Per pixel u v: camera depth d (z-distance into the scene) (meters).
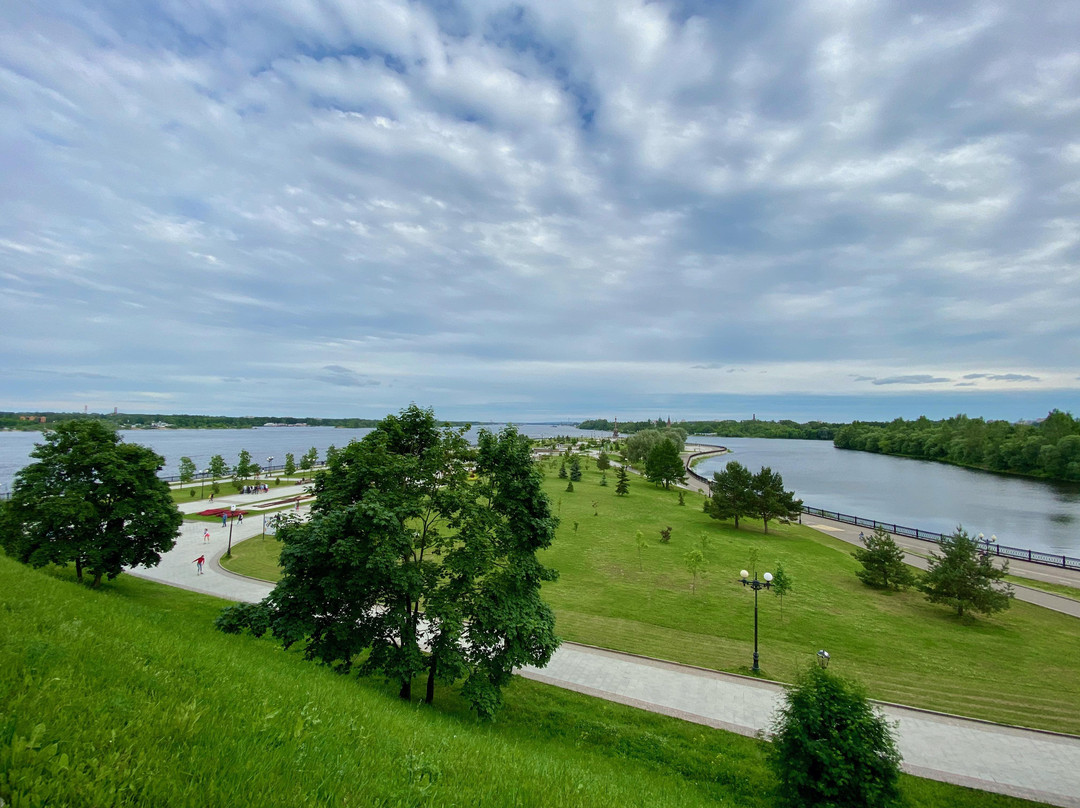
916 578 34.62
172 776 4.31
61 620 8.15
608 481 93.25
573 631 25.97
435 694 18.66
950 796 13.99
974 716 18.58
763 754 15.63
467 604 16.62
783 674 21.83
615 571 38.31
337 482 17.83
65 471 28.33
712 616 29.14
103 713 5.09
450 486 17.33
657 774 14.45
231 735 5.41
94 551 26.94
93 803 3.71
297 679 9.91
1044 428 116.12
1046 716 18.77
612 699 18.83
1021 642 26.61
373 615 18.75
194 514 59.19
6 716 4.52
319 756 5.70
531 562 17.92
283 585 16.55
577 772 9.68
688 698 19.12
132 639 8.45
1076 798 14.09
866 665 23.20
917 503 83.12
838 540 53.66
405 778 6.00
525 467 18.23
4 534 27.17
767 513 55.19
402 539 15.52
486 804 5.92
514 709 17.75
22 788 3.60
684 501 74.56
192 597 28.98
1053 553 50.97
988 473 124.25
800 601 32.56
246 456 86.44
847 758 12.42
